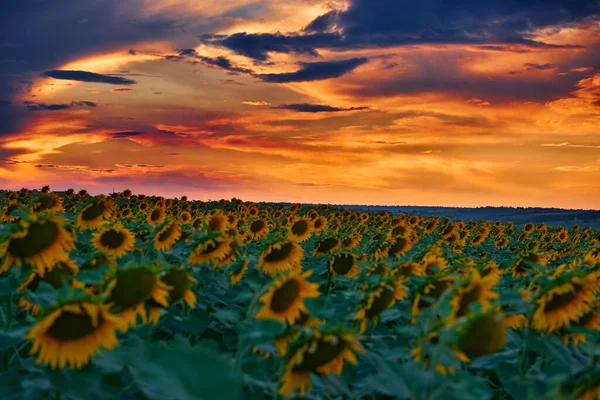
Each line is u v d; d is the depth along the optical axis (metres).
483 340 3.15
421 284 4.51
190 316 5.13
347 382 3.82
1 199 17.03
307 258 9.16
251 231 10.66
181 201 20.98
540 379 3.83
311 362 3.26
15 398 3.33
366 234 13.17
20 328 3.78
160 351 2.25
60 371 3.24
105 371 3.35
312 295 4.08
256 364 3.98
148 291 3.72
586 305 4.21
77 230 8.23
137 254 7.40
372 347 4.43
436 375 3.17
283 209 20.91
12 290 4.30
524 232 19.92
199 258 6.01
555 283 4.15
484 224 21.92
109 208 8.98
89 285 4.25
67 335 3.10
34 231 4.22
